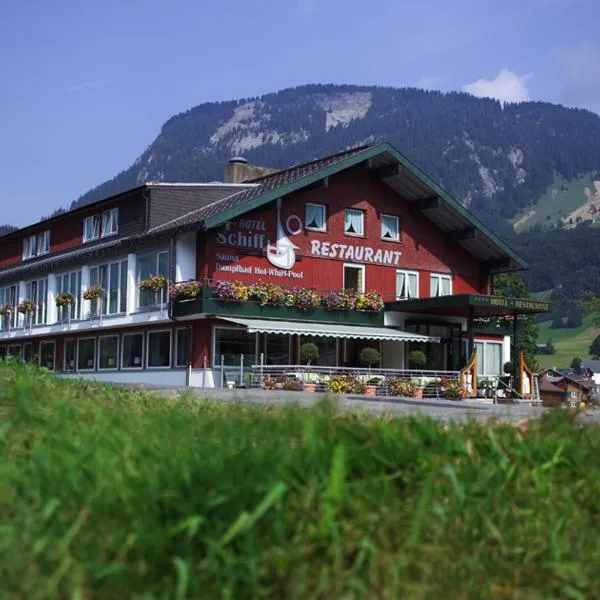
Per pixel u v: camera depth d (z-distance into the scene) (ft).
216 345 102.63
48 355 137.18
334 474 16.67
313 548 15.35
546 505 19.24
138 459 18.20
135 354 114.52
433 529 16.92
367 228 118.32
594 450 22.94
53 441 19.97
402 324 117.80
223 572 14.48
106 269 118.62
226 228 105.09
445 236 126.52
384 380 100.22
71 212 130.93
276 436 20.59
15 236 151.23
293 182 106.22
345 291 112.27
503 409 39.93
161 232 104.22
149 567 14.52
